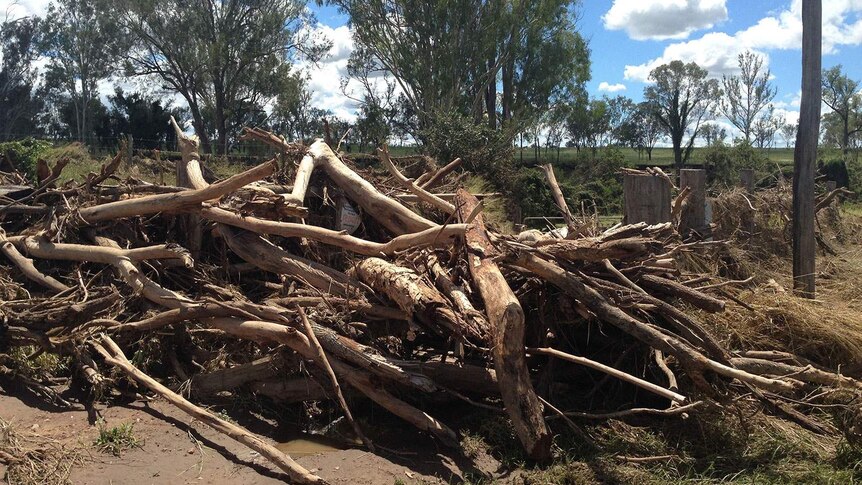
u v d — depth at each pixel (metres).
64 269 7.12
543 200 18.05
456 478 4.45
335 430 5.12
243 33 36.84
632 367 5.59
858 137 48.44
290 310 5.57
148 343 5.89
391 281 5.38
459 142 18.91
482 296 5.10
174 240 7.35
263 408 5.43
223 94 37.94
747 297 6.51
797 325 6.05
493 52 31.17
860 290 7.94
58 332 5.57
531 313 5.66
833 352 5.95
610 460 4.66
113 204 7.07
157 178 12.70
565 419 4.94
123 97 37.53
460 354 5.35
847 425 4.65
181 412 5.24
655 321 5.51
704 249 8.05
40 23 39.31
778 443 4.80
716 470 4.57
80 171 13.72
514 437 4.91
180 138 8.22
